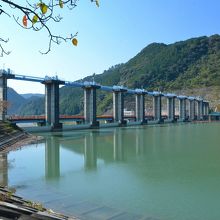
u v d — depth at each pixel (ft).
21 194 118.11
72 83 522.47
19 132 327.67
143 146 278.87
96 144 295.07
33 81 453.58
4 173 157.99
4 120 352.90
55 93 469.98
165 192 121.90
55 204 104.47
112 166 180.34
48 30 20.07
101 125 570.46
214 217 93.61
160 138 356.59
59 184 135.44
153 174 156.35
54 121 466.70
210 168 171.12
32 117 464.65
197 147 267.59
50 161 196.85
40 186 131.34
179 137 369.09
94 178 147.64
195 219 92.12
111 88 615.16
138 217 92.89
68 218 66.03
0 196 57.31
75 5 19.60
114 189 126.72
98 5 19.86
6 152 235.20
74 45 21.03
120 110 625.41
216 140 328.08
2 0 18.54
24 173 158.71
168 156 216.74
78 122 563.48
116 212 96.78
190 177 148.97
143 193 119.96
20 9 19.03
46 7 19.15
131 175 154.71
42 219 43.52
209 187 129.29
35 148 261.24
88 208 100.37
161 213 96.48
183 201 109.91
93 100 551.59
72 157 214.90
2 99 401.70
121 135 400.26
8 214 40.06
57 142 310.04
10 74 408.87
